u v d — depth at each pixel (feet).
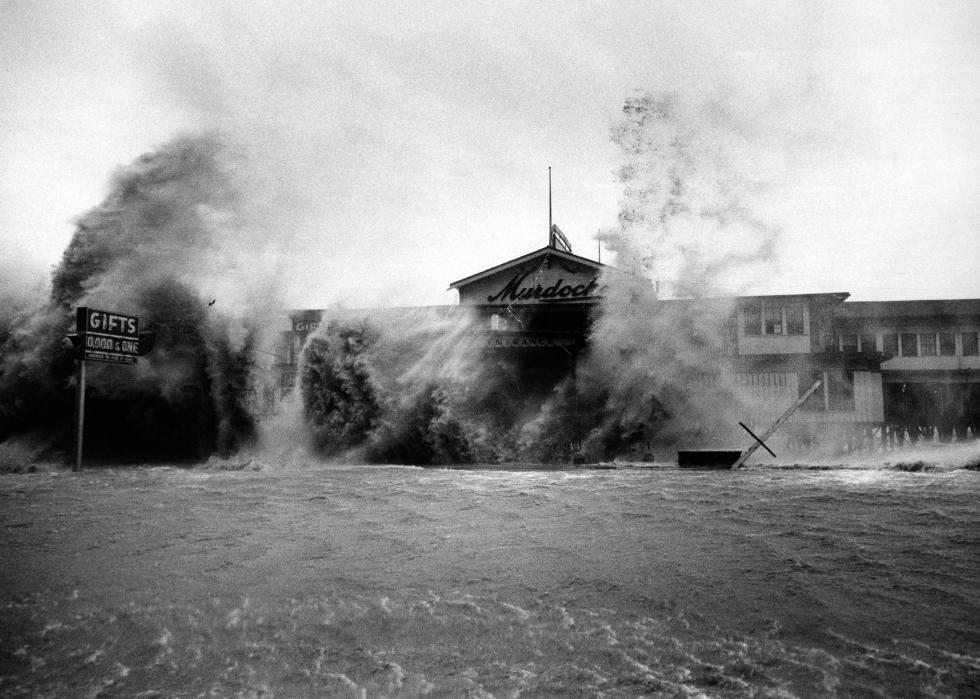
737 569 29.50
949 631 22.66
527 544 34.30
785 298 99.86
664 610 24.94
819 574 28.58
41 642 22.94
